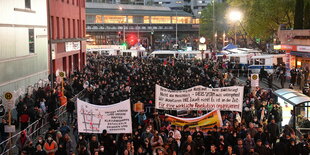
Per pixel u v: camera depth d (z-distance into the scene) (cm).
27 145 1549
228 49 6662
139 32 12238
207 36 10619
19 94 3011
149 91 2491
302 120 2055
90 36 11444
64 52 4681
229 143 1633
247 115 2016
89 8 11450
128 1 15362
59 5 4438
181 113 2123
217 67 5212
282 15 5562
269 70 5066
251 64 5241
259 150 1535
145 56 7375
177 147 1570
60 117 2438
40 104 2247
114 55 7600
